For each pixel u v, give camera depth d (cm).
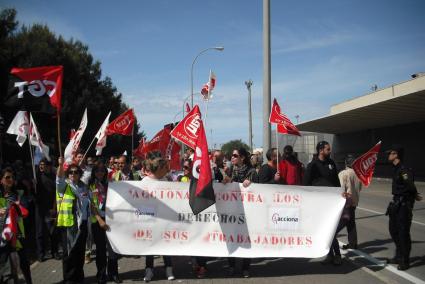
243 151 849
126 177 1056
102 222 666
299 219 725
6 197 611
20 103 657
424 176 3681
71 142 731
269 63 1245
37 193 857
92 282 687
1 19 2597
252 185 723
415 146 3872
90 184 720
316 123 4219
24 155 2519
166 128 1289
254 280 691
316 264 796
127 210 703
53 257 872
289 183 830
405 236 759
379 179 4234
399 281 701
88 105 3631
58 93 662
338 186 800
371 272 734
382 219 1418
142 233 702
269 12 1248
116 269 691
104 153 4238
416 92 2489
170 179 827
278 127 838
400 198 760
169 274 695
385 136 4456
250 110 3875
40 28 3731
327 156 800
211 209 715
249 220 719
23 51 3069
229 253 709
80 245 645
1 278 608
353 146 5228
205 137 675
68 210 642
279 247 720
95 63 3959
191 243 708
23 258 622
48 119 2875
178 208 709
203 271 709
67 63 3591
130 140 4406
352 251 931
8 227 600
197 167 671
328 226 727
